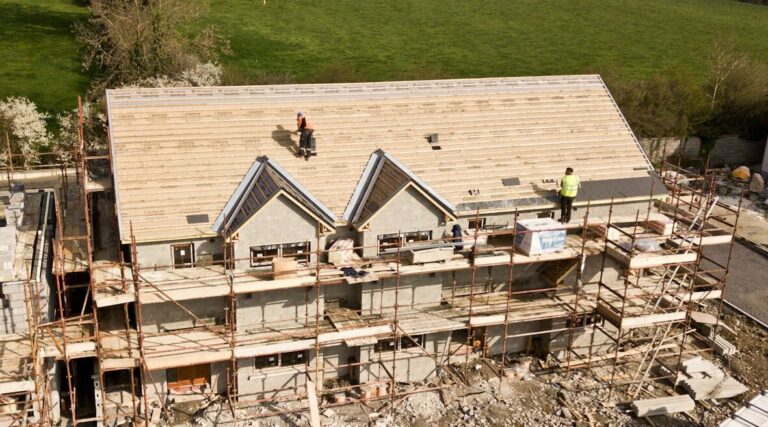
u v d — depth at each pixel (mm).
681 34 104938
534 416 35375
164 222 33562
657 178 41906
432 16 106875
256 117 38750
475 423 34656
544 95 44500
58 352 29875
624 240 38031
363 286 35562
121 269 31016
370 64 85500
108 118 36844
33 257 32750
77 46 82188
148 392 34312
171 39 69125
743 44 100875
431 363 37438
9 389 27719
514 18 108750
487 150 40625
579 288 37344
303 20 99938
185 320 34312
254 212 32969
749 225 57156
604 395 37125
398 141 39625
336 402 35406
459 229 36469
